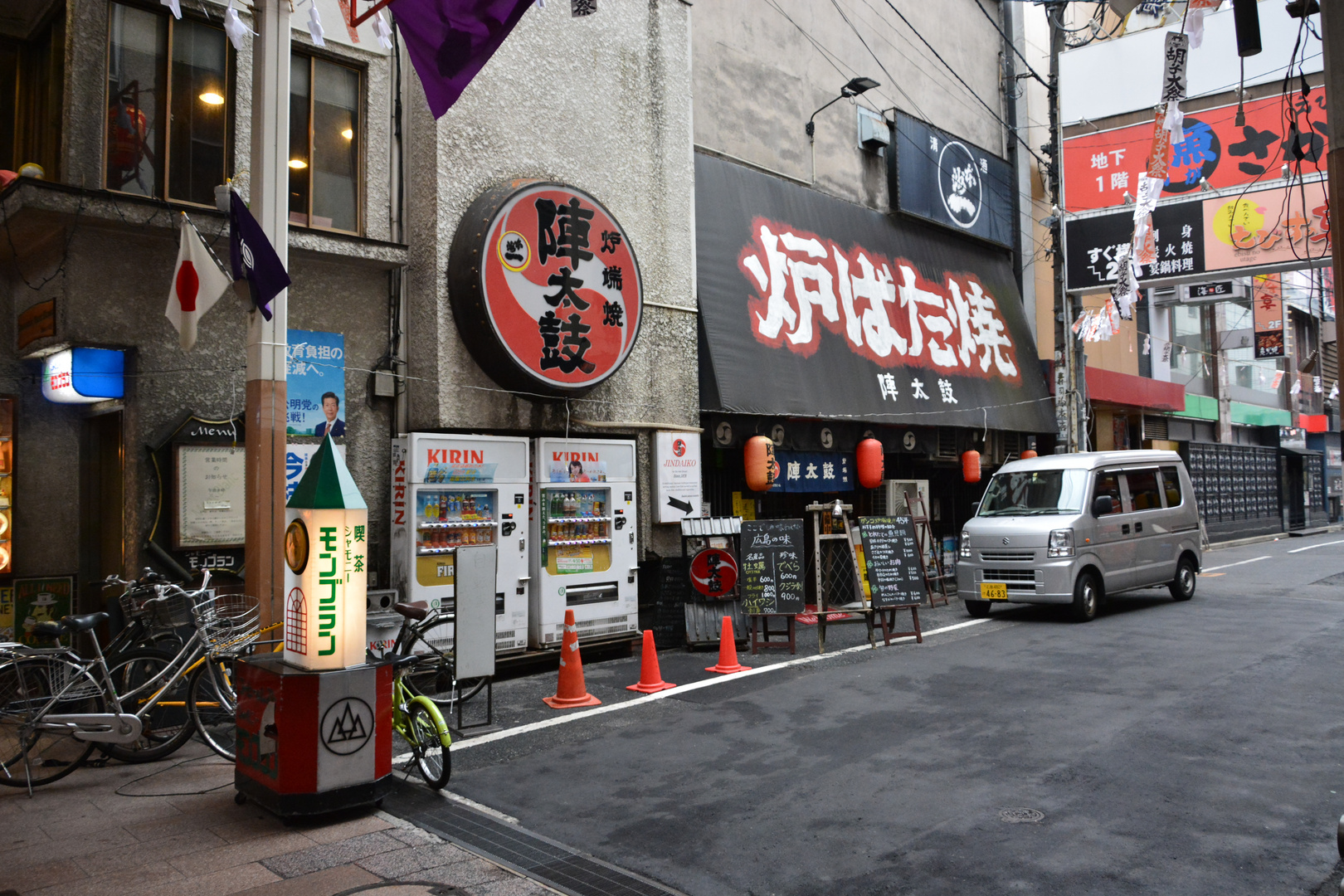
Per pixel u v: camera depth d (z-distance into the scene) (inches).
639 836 192.1
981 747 245.4
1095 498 476.7
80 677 239.5
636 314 404.5
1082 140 656.4
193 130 317.1
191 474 304.2
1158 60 624.7
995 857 174.6
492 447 351.6
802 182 568.4
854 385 536.4
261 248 252.1
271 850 185.8
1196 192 610.5
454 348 355.9
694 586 415.8
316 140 348.8
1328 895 155.3
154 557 296.2
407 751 265.1
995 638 418.9
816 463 534.9
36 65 319.3
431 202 356.2
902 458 633.6
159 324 305.4
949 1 726.5
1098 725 261.9
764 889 165.3
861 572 493.4
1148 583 502.0
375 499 353.7
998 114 780.0
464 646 275.3
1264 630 413.1
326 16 347.6
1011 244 739.4
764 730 270.4
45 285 302.8
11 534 306.8
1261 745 239.5
